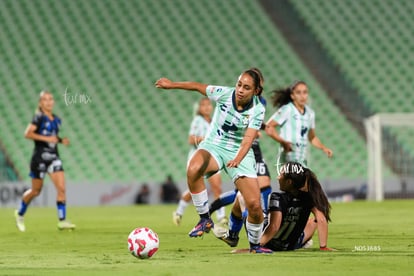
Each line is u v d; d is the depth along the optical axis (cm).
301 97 3778
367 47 10831
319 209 2645
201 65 10394
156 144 9306
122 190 8131
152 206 7556
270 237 2619
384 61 10669
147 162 9088
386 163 9181
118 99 9819
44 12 10894
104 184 8100
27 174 8700
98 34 10669
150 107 9769
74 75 10069
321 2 11369
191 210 6581
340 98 10075
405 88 10350
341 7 11331
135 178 8938
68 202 7988
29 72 10050
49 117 4256
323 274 1989
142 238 2439
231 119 2597
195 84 2652
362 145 9456
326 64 10550
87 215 5831
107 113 9631
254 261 2320
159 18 10981
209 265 2222
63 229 4166
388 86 10338
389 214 5250
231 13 11156
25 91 9781
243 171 2564
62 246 3112
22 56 10269
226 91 2603
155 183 8162
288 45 10781
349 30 11038
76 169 8906
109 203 8094
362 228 3906
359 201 7612
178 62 10400
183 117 9669
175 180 8850
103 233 3872
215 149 2647
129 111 9688
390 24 11200
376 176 7875
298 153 3825
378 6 11400
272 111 9212
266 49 10700
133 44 10581
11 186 7794
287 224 2634
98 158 9056
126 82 10056
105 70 10188
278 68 10450
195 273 2019
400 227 3962
